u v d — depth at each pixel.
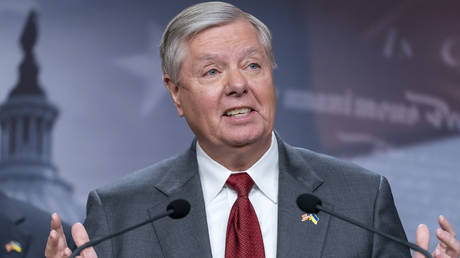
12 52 12.95
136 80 13.23
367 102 13.80
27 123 12.77
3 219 6.86
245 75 4.98
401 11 14.05
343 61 13.89
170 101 13.29
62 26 13.18
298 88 13.75
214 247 5.00
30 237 6.89
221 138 4.99
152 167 5.57
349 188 5.15
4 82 12.86
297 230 4.93
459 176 13.61
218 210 5.15
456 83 13.87
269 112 5.03
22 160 12.59
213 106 4.99
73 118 12.97
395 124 13.77
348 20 14.00
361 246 4.84
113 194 5.34
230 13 5.07
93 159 12.91
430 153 13.67
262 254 4.80
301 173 5.22
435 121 13.78
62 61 13.08
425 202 13.53
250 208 5.00
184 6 13.51
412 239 13.35
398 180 13.59
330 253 4.81
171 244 4.99
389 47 13.96
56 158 12.79
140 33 13.35
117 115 13.12
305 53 13.86
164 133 13.19
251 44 5.02
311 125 13.65
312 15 13.97
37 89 12.91
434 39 13.99
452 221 13.45
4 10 13.02
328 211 4.53
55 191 12.62
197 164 5.37
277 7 13.95
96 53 13.20
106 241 5.07
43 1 13.16
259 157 5.18
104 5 13.32
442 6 14.06
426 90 13.88
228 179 5.15
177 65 5.18
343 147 13.64
